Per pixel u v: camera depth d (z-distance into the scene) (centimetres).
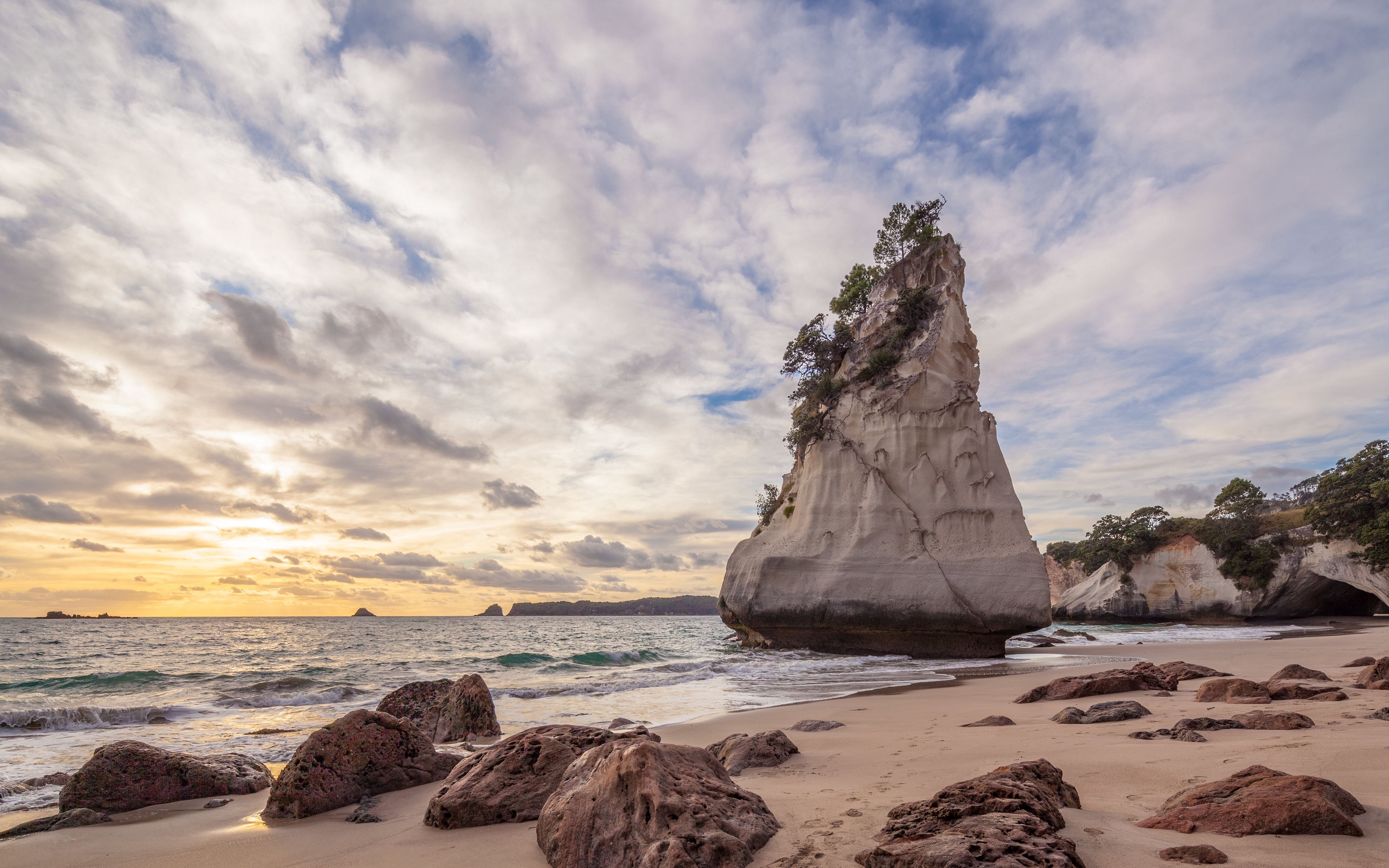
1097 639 4044
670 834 407
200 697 1725
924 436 3384
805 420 3691
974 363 3712
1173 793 507
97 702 1623
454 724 1102
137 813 671
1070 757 671
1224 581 5906
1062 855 334
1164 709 996
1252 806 405
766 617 3225
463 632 6975
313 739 702
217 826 620
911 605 2989
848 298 4078
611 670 2367
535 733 675
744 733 961
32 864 517
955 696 1474
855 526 3278
